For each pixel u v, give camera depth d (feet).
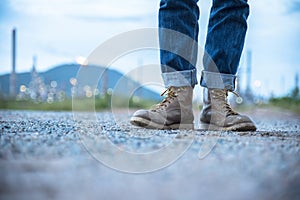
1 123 7.85
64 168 3.40
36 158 3.78
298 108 22.22
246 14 7.04
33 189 2.75
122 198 2.60
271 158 3.92
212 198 2.64
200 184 2.97
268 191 2.85
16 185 2.85
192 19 6.83
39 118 10.91
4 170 3.28
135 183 2.99
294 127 9.89
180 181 3.05
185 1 6.70
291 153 4.25
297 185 3.04
